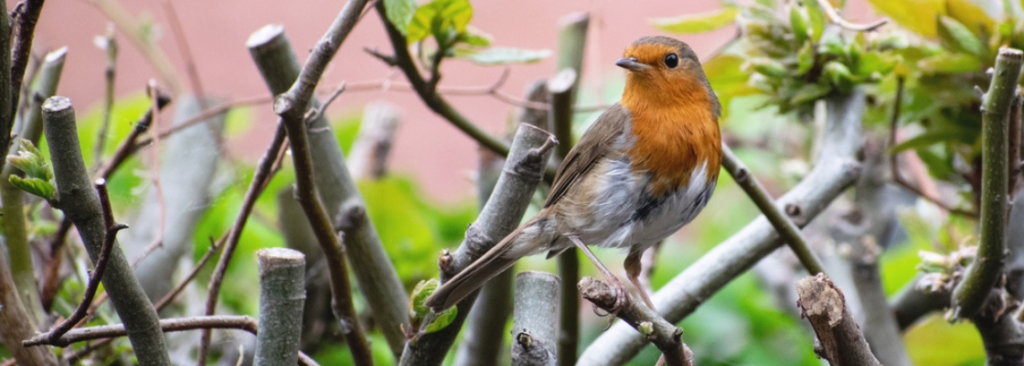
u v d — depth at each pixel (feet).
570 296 10.82
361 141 11.55
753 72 10.89
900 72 10.85
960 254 10.68
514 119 11.21
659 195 10.75
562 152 10.85
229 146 11.37
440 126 16.76
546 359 10.34
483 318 10.87
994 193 10.48
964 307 10.57
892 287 11.31
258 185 10.59
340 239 10.59
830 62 10.81
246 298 11.13
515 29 17.02
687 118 10.75
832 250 11.05
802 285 10.27
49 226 10.77
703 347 11.14
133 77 14.58
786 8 10.93
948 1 10.75
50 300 10.69
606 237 10.77
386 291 10.72
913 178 11.43
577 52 11.23
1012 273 10.76
